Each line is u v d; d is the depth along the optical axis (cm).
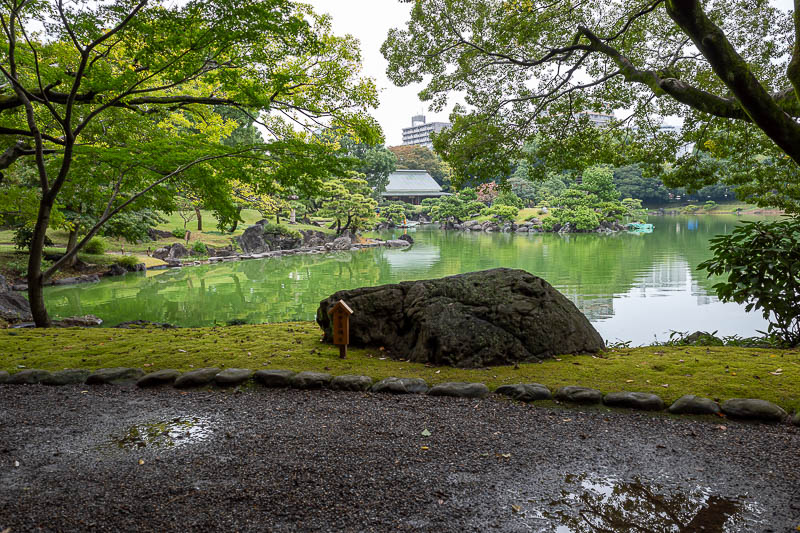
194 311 1401
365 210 3922
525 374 480
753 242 550
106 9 638
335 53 875
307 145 827
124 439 365
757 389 419
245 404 434
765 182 994
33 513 266
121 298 1620
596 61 902
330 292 1736
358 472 308
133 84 735
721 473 303
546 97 925
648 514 262
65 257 846
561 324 552
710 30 415
